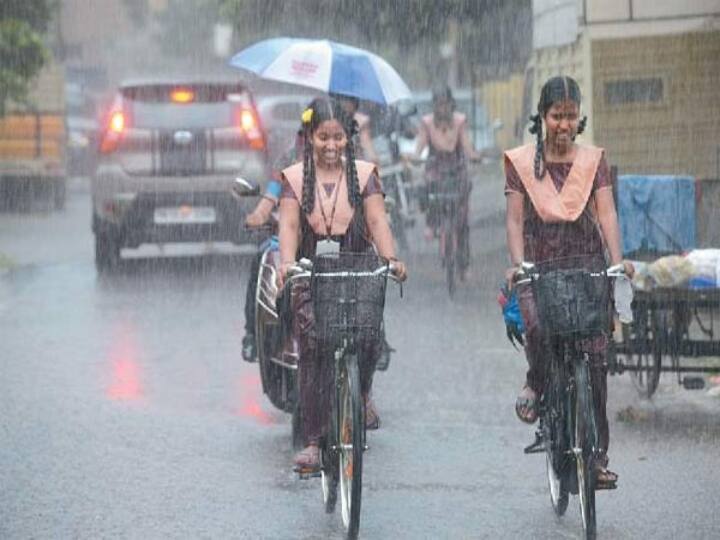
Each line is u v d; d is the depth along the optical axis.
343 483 18.41
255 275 24.61
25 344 32.38
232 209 44.88
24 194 77.75
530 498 19.91
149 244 52.03
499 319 35.66
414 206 56.56
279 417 25.06
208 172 44.88
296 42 29.03
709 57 43.41
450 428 24.08
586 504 17.36
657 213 27.06
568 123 18.25
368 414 19.77
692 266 23.92
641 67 43.81
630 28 43.78
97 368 29.47
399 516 19.06
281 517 19.06
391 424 24.42
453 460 22.00
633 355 26.62
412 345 32.06
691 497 19.80
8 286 42.75
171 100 45.25
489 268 46.53
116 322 35.47
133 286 42.41
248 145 45.06
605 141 44.09
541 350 18.12
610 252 18.28
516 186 18.52
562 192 18.42
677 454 22.09
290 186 19.23
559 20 50.31
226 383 27.91
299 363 19.00
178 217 45.00
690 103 43.56
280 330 22.42
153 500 19.86
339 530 18.48
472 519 18.91
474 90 72.69
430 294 40.44
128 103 45.19
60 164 78.38
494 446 22.83
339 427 18.47
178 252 51.34
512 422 24.50
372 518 18.97
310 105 19.56
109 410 25.58
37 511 19.33
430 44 64.31
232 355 30.80
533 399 18.84
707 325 28.20
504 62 64.88
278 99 70.50
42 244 55.91
